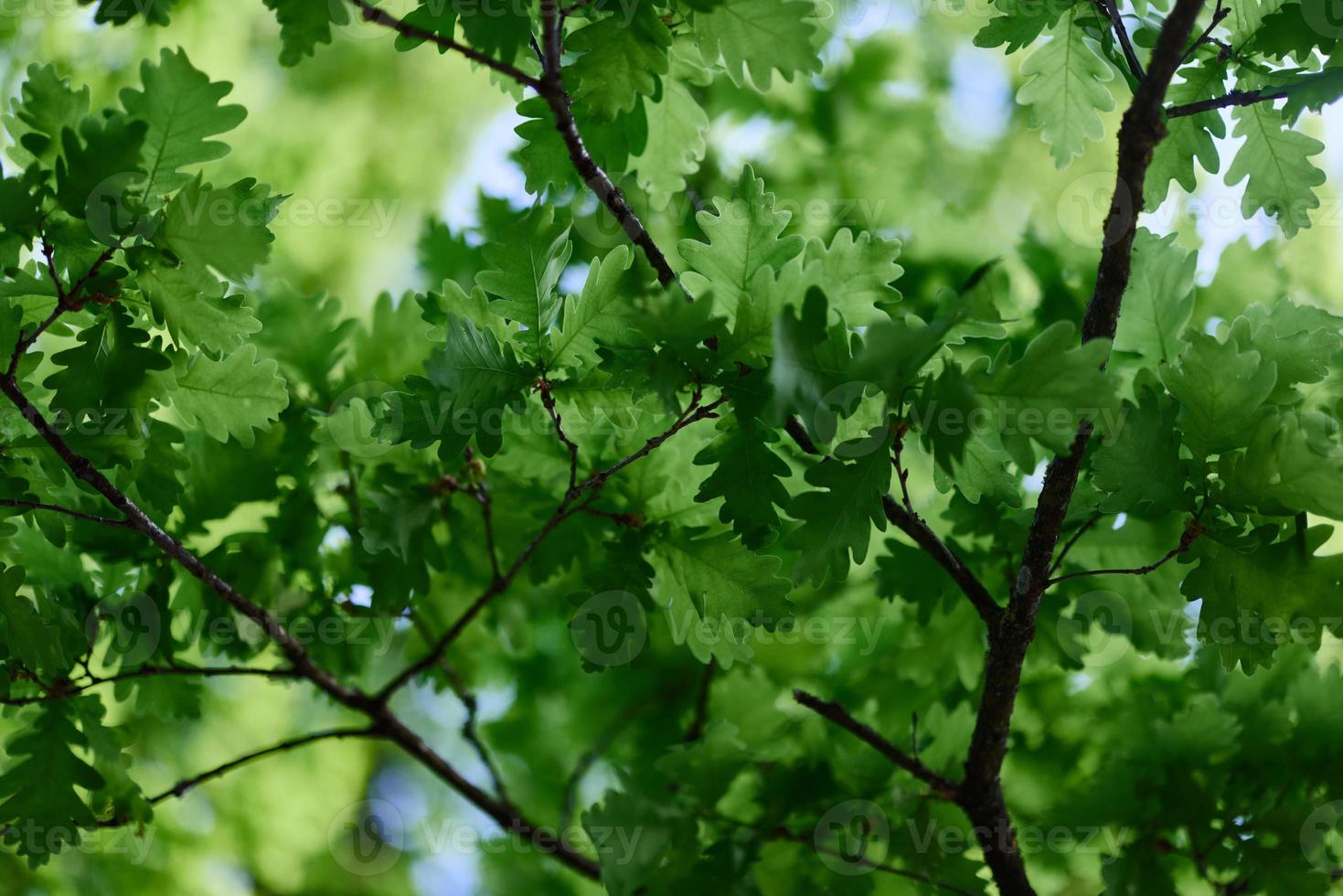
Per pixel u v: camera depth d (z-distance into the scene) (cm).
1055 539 334
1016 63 480
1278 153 342
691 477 344
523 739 420
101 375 335
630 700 393
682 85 344
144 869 403
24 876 393
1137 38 338
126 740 349
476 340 333
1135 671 368
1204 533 333
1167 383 332
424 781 560
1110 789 353
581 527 351
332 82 516
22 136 329
